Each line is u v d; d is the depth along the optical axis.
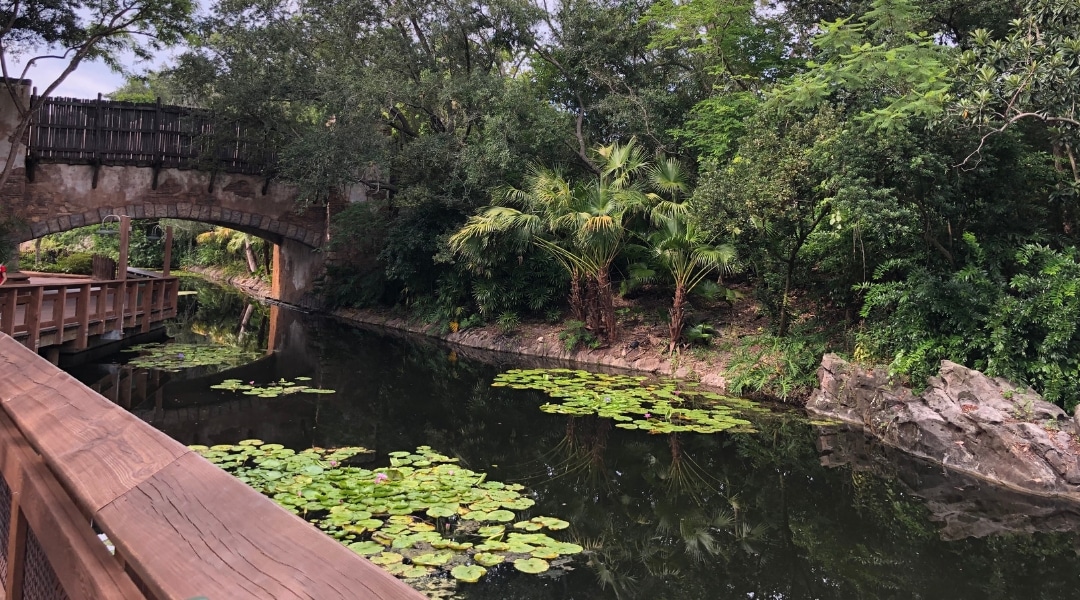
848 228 8.23
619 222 11.14
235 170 17.83
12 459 1.78
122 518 1.13
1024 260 6.78
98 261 13.13
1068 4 5.96
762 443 6.97
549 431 7.34
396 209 16.92
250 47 14.95
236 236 29.36
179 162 16.98
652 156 14.28
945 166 6.75
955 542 4.63
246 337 14.26
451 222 14.78
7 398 1.90
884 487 5.79
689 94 15.03
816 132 7.89
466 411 8.20
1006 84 6.07
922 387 6.93
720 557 4.33
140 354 11.27
